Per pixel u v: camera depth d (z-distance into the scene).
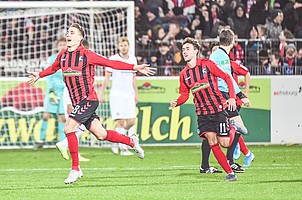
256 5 42.41
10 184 23.47
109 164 30.36
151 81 39.22
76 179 23.28
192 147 38.72
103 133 23.78
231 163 26.30
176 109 39.44
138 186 22.47
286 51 42.38
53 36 42.31
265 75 41.25
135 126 38.88
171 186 22.34
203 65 23.00
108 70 34.72
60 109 36.62
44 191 21.52
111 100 34.91
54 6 37.56
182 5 42.31
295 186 22.12
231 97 22.48
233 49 42.00
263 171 26.55
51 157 34.34
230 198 19.64
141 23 42.16
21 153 36.81
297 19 42.62
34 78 24.06
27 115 39.00
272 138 39.97
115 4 37.81
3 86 38.88
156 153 35.47
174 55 42.16
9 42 43.25
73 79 23.00
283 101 40.00
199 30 42.38
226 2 42.31
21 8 39.59
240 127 25.52
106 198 19.88
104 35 41.00
